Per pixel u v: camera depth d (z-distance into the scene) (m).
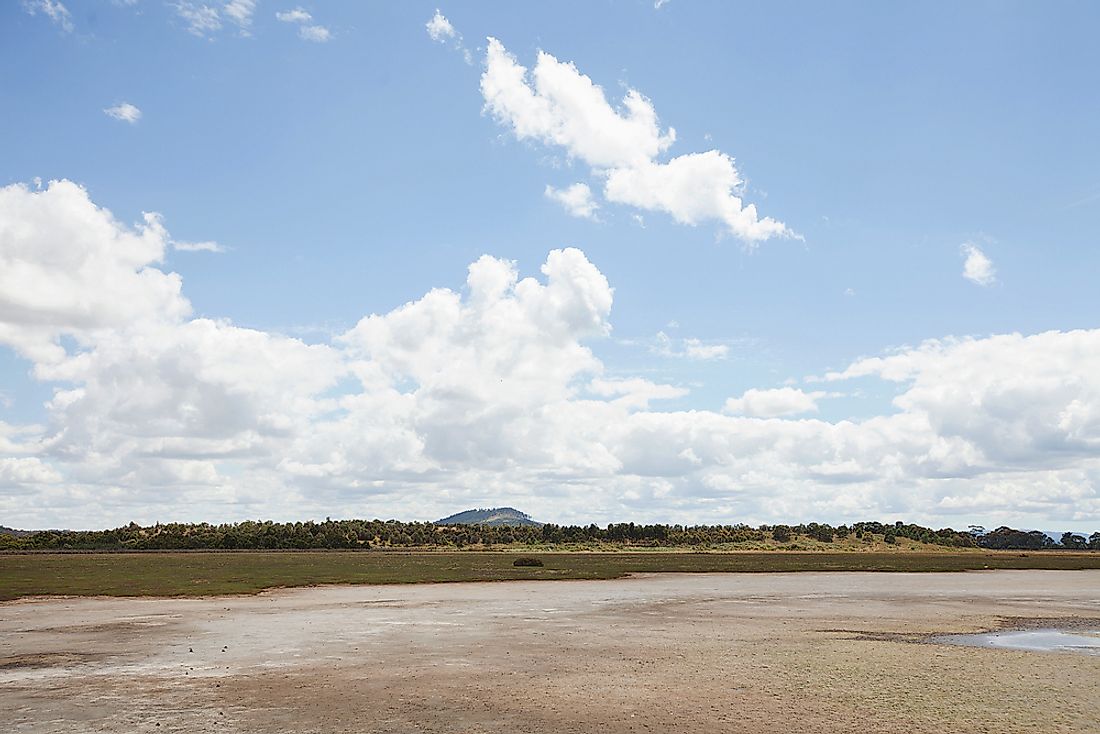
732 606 50.69
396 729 18.64
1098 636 36.50
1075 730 18.81
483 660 28.56
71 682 24.42
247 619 42.09
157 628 38.06
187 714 20.11
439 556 149.62
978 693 22.78
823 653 30.55
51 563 108.88
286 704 21.19
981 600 56.38
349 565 104.25
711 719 19.62
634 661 28.44
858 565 115.56
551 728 18.75
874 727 18.97
